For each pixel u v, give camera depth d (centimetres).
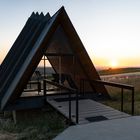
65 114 707
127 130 539
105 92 1084
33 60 868
